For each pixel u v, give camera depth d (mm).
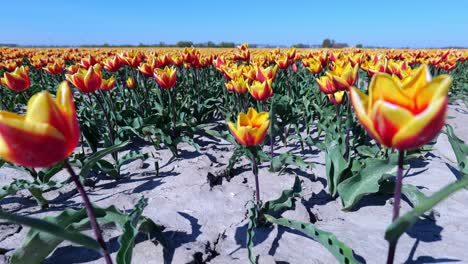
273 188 3963
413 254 2727
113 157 4652
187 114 6438
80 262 2787
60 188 4152
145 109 6578
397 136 1320
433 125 1255
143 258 2717
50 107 1419
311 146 5336
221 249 2939
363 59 7699
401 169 1534
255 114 2826
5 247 3041
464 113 8117
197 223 3303
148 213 3496
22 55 15656
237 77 5637
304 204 3555
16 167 4219
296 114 5926
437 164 4391
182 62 7816
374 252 2775
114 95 8016
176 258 2688
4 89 10117
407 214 1367
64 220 2328
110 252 2873
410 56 10383
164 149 5445
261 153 4227
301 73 11219
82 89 4254
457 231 2990
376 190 3143
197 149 4926
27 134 1372
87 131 5020
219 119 7312
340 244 2322
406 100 1341
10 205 3848
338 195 3660
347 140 3887
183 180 4160
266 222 3145
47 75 13656
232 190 3938
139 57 6715
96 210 2373
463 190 3680
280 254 2803
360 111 1413
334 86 3979
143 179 4367
